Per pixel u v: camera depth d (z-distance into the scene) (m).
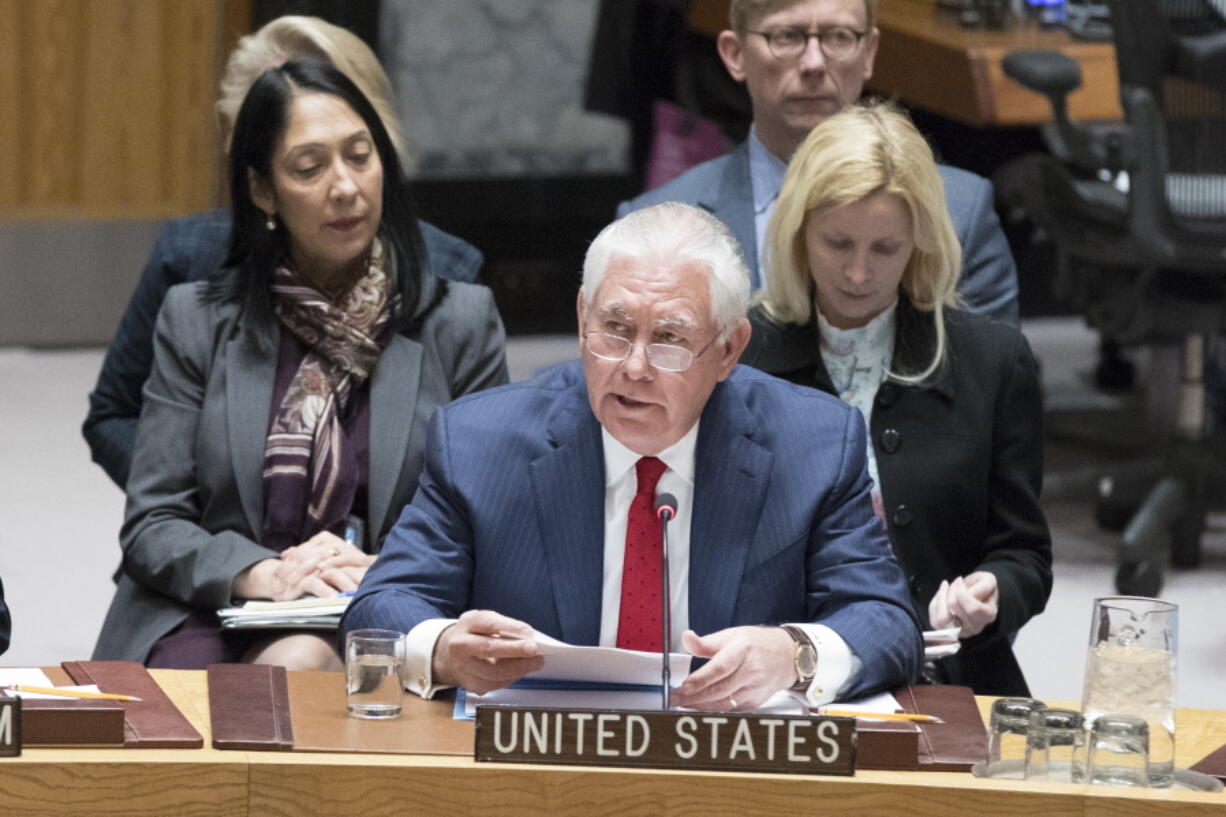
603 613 9.66
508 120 31.56
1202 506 20.75
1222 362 22.78
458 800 7.80
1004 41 21.91
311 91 12.32
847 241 11.30
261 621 10.96
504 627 8.70
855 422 10.02
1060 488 23.39
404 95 30.95
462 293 12.95
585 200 32.25
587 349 9.21
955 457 11.53
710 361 9.23
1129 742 7.89
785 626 9.05
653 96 28.45
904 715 8.51
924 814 7.73
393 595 9.49
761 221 14.35
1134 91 19.44
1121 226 19.97
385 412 12.40
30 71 31.14
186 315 12.50
